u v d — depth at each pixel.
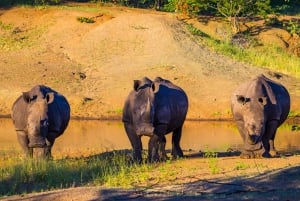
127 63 110.50
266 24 141.62
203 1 139.25
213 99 98.88
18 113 54.97
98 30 120.75
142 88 52.88
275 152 57.03
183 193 37.38
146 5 153.38
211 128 85.38
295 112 96.19
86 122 89.44
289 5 162.12
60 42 119.69
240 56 118.31
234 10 137.88
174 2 141.00
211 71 107.81
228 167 47.31
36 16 128.62
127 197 36.31
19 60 111.44
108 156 58.00
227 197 35.53
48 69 108.25
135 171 48.19
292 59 125.75
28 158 51.81
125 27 120.06
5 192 44.28
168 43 115.25
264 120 52.22
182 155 58.97
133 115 52.41
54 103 55.25
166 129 54.72
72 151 63.69
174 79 104.50
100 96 99.38
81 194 37.28
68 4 141.50
